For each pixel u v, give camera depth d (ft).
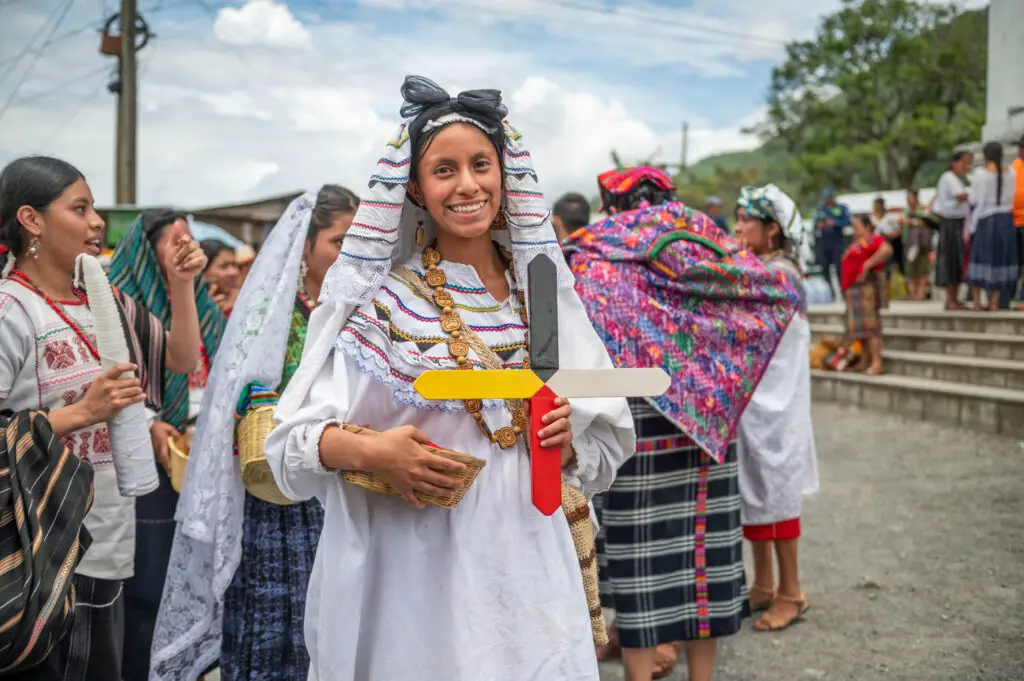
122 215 32.01
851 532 18.93
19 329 8.55
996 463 23.32
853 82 125.90
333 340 6.97
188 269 10.25
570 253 11.86
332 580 6.84
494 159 7.10
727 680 12.73
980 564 16.51
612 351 11.00
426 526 6.89
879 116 125.59
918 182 142.92
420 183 7.13
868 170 130.41
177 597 10.11
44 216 8.77
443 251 7.37
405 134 6.93
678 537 11.32
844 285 33.37
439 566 6.88
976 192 33.50
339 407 6.81
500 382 6.45
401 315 7.03
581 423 7.33
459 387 6.37
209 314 13.83
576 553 7.32
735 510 11.65
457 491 6.53
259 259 10.16
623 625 11.18
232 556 9.68
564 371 6.56
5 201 8.77
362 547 6.84
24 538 7.50
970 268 34.01
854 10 127.44
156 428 11.57
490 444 6.97
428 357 6.91
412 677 6.77
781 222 14.71
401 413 7.02
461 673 6.61
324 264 10.17
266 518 9.79
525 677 6.75
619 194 12.17
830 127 130.11
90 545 8.41
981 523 18.78
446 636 6.74
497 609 6.78
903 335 34.35
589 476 7.60
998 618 14.16
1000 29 40.09
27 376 8.63
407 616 6.82
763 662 13.28
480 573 6.75
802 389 14.40
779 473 14.20
